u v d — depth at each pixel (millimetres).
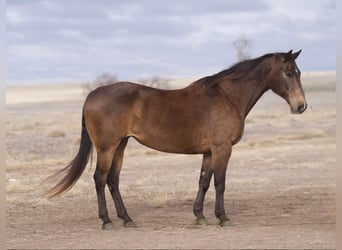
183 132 12062
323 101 84062
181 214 13938
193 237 10883
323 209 14352
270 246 9867
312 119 53969
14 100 129125
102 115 11914
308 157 27094
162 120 12031
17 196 16844
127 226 12273
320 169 23281
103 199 12039
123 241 10641
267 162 25688
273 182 19797
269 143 34062
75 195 17047
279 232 11266
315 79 131000
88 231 11859
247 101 12602
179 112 12086
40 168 24266
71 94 140625
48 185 19125
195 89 12414
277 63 12594
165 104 12109
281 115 60062
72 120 60969
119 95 12016
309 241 10266
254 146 32812
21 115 78000
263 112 66500
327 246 9805
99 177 12008
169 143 12148
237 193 17391
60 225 12641
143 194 17266
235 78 12578
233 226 12156
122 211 12352
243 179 20516
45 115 76062
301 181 20016
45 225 12648
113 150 12016
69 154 29734
